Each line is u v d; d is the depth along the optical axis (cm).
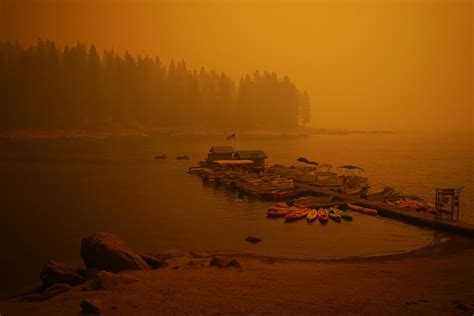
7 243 2583
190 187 4797
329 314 1209
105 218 3238
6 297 1755
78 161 7356
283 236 2680
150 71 16600
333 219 3127
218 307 1274
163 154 8656
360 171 6222
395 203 3578
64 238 2695
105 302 1328
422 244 2486
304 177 4981
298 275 1712
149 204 3794
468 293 1425
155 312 1234
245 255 2273
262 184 4475
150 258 1881
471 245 2417
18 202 3872
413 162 7506
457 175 5762
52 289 1566
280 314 1212
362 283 1582
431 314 1187
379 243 2511
